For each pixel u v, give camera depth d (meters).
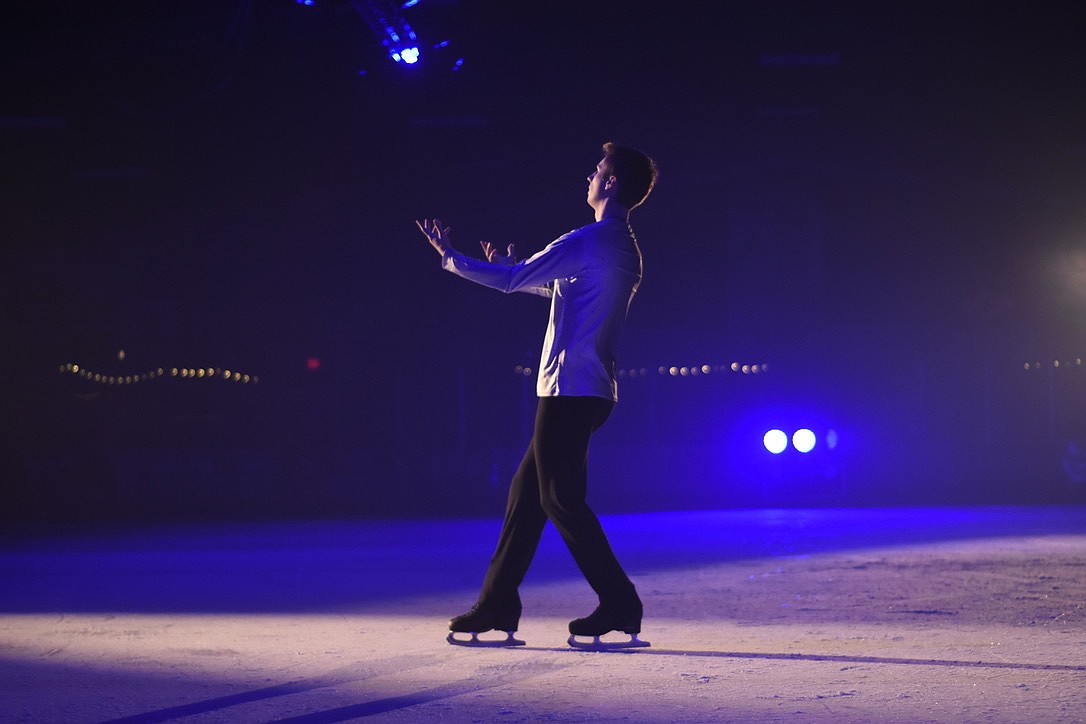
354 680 3.39
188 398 19.67
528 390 19.78
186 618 5.34
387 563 8.45
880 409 19.47
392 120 18.66
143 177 19.47
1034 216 19.34
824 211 19.55
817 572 7.21
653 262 19.53
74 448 19.16
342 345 19.88
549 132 19.06
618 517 13.59
